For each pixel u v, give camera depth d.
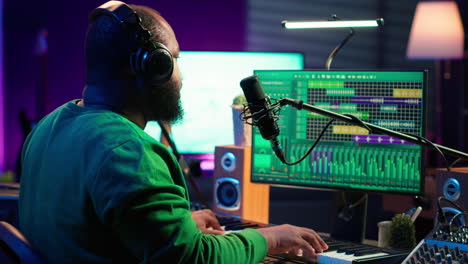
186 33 5.34
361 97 1.72
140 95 1.15
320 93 1.78
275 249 1.25
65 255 1.04
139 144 1.02
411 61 6.00
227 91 2.74
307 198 4.23
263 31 5.64
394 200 2.09
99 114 1.08
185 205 1.03
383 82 1.69
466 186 1.49
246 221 1.78
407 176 1.66
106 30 1.11
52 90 5.02
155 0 5.19
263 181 1.88
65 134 1.10
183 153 2.70
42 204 1.09
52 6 4.96
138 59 1.10
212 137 2.73
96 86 1.14
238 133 2.01
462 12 4.44
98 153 1.00
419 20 4.10
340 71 1.75
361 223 1.79
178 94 1.22
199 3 5.35
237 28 5.50
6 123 6.25
